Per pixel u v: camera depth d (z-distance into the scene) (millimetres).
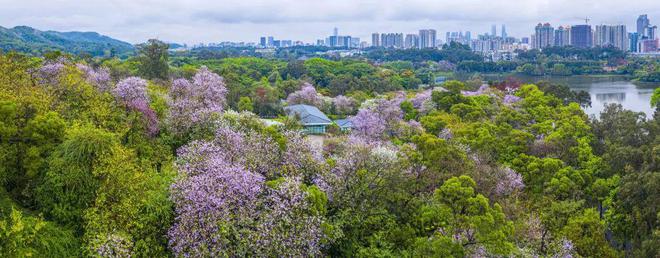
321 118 71938
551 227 34594
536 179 44750
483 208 27500
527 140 52219
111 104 35719
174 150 35219
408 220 31266
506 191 37562
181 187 25406
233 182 25438
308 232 25594
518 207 35188
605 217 42000
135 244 24719
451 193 28344
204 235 24172
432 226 29750
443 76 196125
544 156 50812
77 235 25812
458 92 73188
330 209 29938
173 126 35719
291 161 31969
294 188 26641
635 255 34562
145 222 25156
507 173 41062
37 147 27516
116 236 23656
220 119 36750
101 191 26016
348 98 91438
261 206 25875
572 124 59844
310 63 144250
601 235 34875
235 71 122562
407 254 28359
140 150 32938
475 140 50281
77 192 26328
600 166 48094
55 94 34375
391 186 31703
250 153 30922
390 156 33500
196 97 43469
